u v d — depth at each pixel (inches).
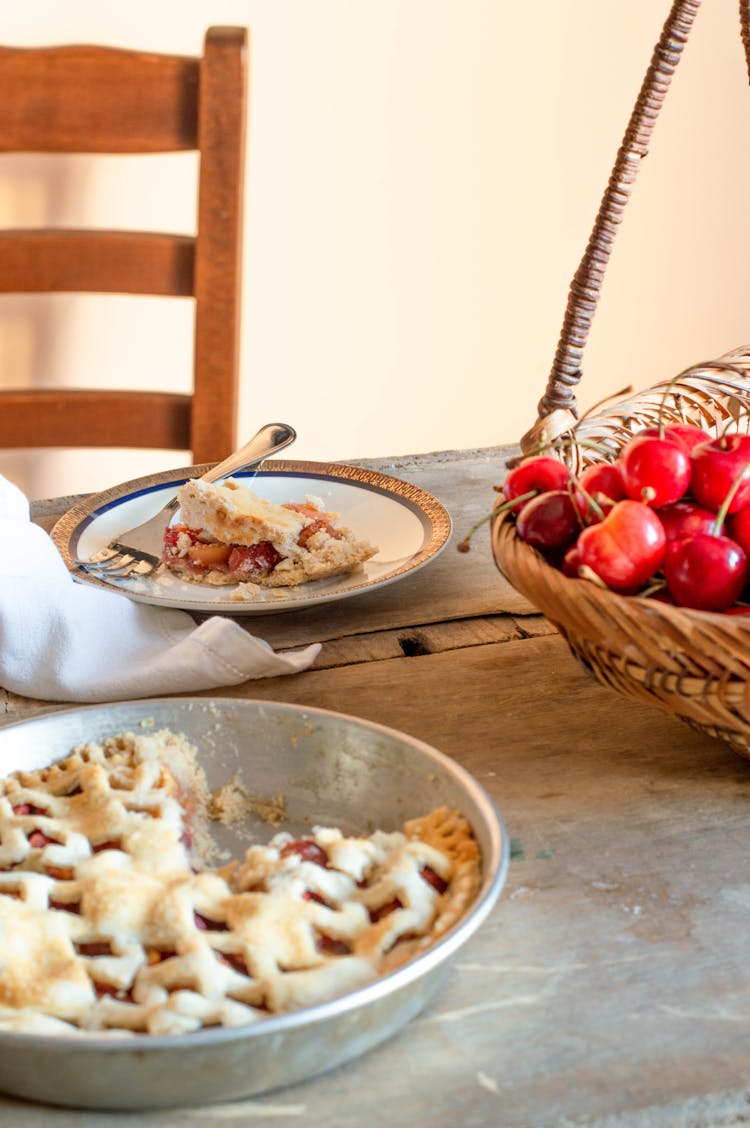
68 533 40.3
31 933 21.1
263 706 27.7
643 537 26.9
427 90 70.1
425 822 24.5
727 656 24.8
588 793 28.8
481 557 41.6
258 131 68.4
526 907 25.0
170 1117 19.9
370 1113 20.1
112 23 63.8
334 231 71.6
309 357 74.0
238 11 65.4
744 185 79.4
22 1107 20.0
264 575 38.4
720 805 28.3
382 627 37.0
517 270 76.1
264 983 20.2
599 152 75.1
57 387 70.0
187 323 70.0
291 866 22.9
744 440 28.9
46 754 27.0
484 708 32.6
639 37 72.9
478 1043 21.5
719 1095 20.4
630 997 22.6
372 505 42.5
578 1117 20.0
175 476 43.7
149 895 22.0
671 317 81.7
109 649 34.3
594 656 27.9
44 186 65.4
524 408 79.6
